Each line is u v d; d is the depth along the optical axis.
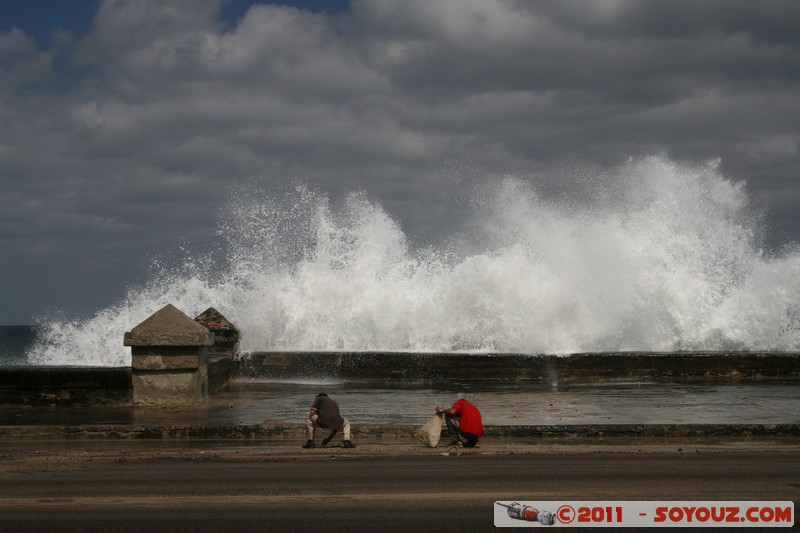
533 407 13.97
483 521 7.02
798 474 8.86
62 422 12.20
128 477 8.77
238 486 8.30
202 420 12.40
